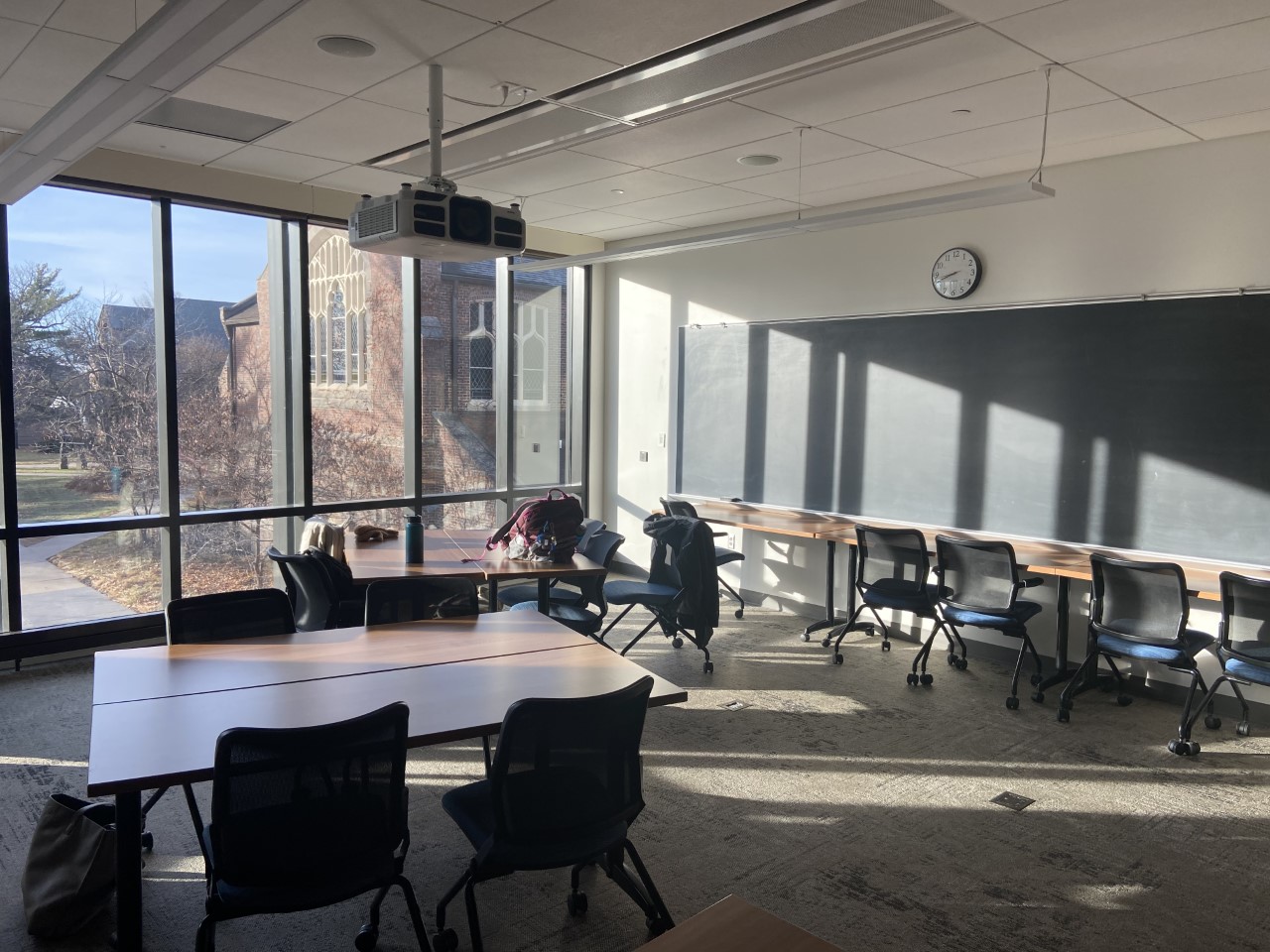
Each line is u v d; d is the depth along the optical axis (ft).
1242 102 13.09
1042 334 17.30
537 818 7.74
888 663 18.15
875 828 11.13
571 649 10.74
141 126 15.28
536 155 16.58
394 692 9.09
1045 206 17.17
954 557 16.17
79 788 12.00
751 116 14.11
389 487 22.77
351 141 16.06
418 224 11.29
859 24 10.42
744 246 22.89
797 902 9.46
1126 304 16.15
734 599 23.34
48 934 8.69
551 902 9.49
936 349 18.95
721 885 9.80
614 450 26.91
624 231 24.66
